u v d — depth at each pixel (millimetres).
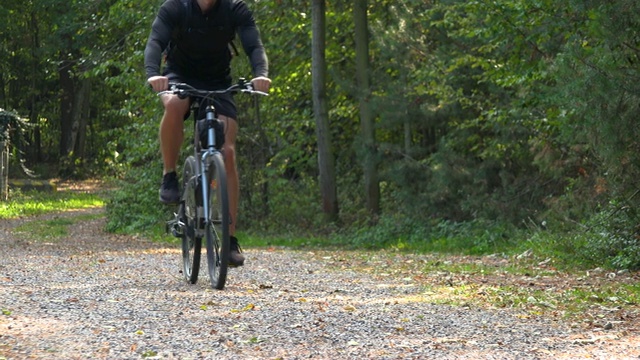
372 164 23562
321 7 24359
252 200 25688
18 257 14297
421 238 21734
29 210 34625
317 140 24641
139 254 15773
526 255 15992
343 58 27844
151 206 25609
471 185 21344
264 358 5254
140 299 7828
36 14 56531
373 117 24438
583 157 16875
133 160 25688
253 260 14477
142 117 26125
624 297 9383
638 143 12625
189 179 8727
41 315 6766
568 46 12492
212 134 8375
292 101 28172
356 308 7578
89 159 60844
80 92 56438
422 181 22641
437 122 22562
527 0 16062
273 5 25328
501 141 20312
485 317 7172
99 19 29016
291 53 26656
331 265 13758
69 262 13133
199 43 8289
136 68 25672
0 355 5168
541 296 9078
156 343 5629
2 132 40969
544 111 18688
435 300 8352
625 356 5492
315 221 24641
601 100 12008
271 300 7969
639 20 11922
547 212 17797
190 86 8312
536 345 5840
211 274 8766
